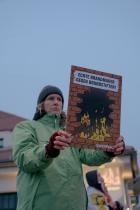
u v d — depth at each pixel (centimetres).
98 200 1307
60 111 307
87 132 272
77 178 284
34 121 302
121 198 1638
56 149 254
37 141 288
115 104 284
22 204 273
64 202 270
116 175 1664
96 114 277
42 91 309
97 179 1327
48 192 269
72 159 289
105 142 276
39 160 258
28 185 273
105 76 285
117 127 282
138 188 1747
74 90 275
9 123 2220
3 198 1759
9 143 2139
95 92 280
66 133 257
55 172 275
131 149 1658
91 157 296
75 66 278
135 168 1711
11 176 1770
